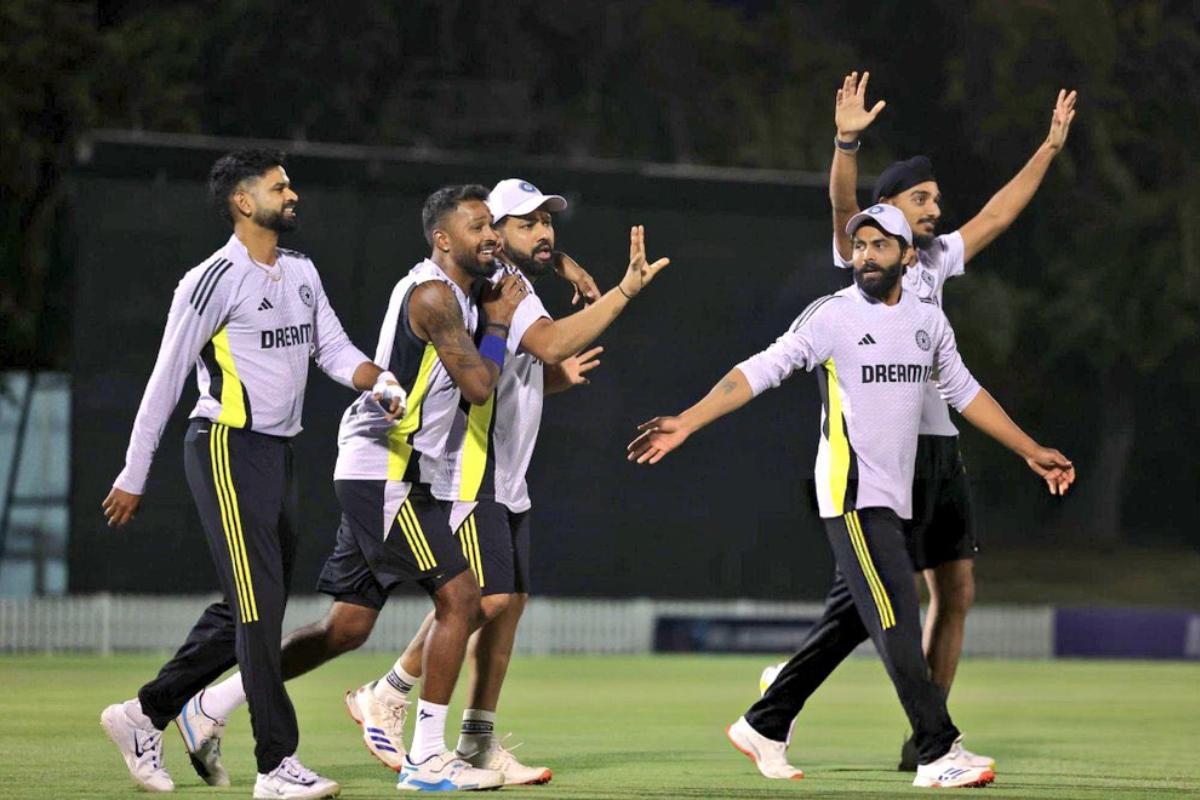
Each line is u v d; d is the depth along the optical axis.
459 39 100.75
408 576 20.80
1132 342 116.12
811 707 41.09
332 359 21.02
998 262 118.62
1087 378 125.31
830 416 22.11
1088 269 116.56
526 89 81.94
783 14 114.12
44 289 86.19
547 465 67.25
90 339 64.25
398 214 66.06
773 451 69.38
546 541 67.25
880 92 115.56
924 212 24.45
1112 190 116.31
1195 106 115.88
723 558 68.94
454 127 80.62
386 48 97.75
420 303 20.44
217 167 20.06
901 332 21.88
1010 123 113.25
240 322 19.89
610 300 20.89
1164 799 20.73
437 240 20.95
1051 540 128.62
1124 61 115.75
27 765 23.91
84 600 63.91
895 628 21.80
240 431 19.97
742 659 65.75
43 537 75.62
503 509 21.86
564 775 23.59
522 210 21.53
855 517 21.92
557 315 66.38
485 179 66.62
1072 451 129.25
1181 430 129.62
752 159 105.81
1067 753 28.45
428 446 20.83
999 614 72.50
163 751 26.12
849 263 25.17
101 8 94.06
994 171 115.12
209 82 94.75
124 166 64.44
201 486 19.92
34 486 75.81
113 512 20.12
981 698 45.53
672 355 68.06
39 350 86.00
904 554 21.91
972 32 113.69
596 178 67.38
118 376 64.31
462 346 20.30
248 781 22.38
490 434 21.69
